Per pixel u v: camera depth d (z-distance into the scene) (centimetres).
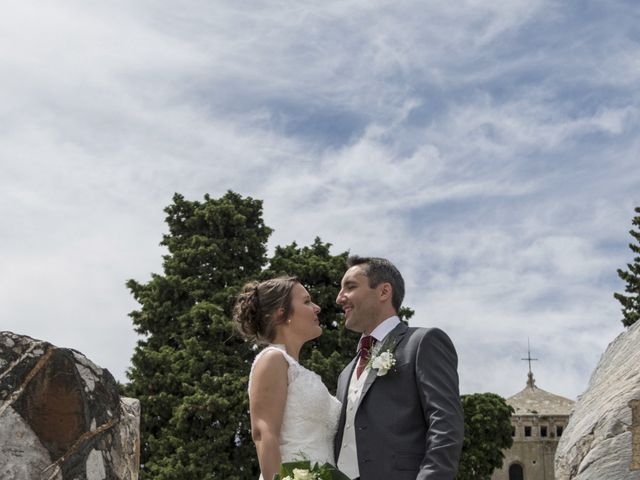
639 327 602
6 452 454
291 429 467
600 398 557
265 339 502
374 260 509
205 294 2898
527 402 6656
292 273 2905
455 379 467
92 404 489
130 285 2970
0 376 464
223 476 2544
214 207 3053
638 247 3309
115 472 497
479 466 3772
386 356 471
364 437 465
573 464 534
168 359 2720
